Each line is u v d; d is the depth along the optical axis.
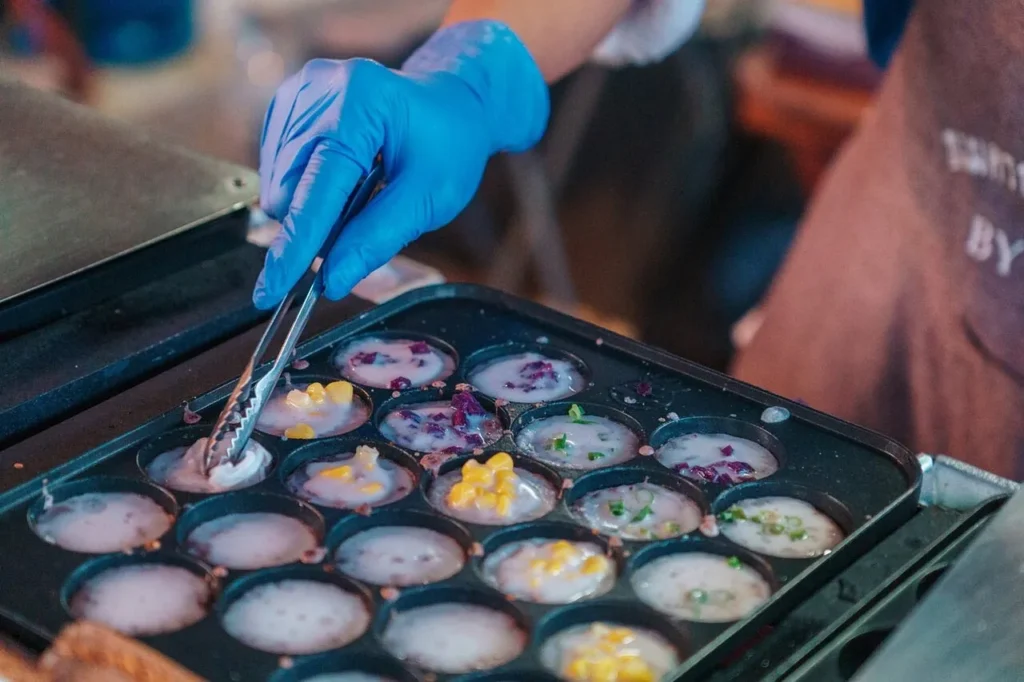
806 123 1.73
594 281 2.03
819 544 0.96
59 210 1.09
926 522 0.96
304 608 0.92
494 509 0.98
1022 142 1.13
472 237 2.11
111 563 0.92
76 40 1.95
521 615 0.91
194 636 0.89
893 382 1.24
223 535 0.95
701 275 1.93
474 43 1.12
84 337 1.04
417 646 0.91
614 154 1.94
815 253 1.29
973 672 0.85
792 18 1.68
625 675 0.89
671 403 1.04
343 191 1.03
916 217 1.21
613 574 0.94
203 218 1.09
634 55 1.30
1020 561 0.90
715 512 0.98
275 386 1.04
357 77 1.06
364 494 0.98
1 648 0.88
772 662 0.89
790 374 1.31
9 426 0.99
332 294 1.03
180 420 0.99
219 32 1.99
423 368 1.06
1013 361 1.17
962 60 1.15
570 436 1.02
